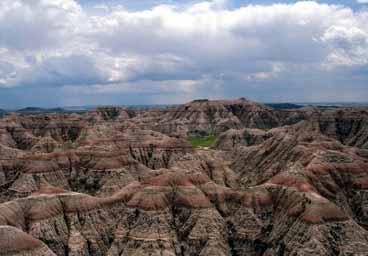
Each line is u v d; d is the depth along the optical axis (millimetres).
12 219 100688
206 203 110812
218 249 102438
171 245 103000
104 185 145750
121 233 106562
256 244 106312
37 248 84750
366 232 100312
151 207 108250
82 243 104562
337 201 121438
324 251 93625
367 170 132250
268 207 111188
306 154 144500
